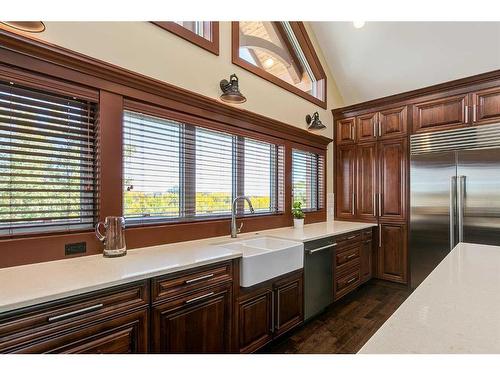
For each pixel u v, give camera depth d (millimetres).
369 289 3404
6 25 1372
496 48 2934
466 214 2916
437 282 1130
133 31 1915
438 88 3133
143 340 1357
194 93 2203
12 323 1008
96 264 1511
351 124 3910
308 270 2482
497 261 1493
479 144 2861
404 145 3404
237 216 2664
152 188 2055
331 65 3998
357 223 3674
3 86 1427
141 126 1983
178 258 1658
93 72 1699
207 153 2424
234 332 1805
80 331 1160
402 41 3320
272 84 3074
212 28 2438
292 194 3318
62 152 1618
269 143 3004
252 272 1897
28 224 1515
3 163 1440
